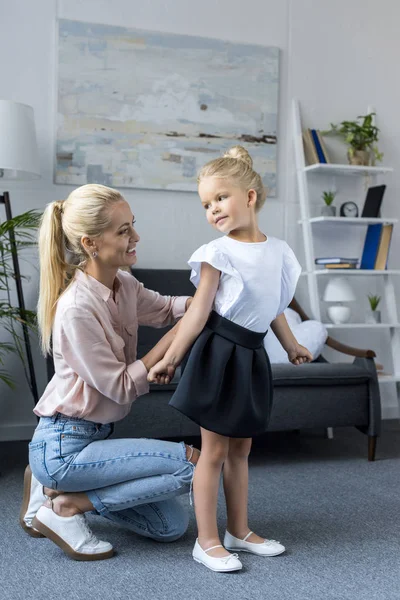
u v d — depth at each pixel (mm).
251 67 4004
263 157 4043
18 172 3510
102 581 1781
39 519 1932
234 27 4000
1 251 3285
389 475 2939
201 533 1908
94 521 2273
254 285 1856
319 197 4195
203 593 1712
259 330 1909
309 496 2611
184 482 1914
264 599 1681
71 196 1904
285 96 4117
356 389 3180
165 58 3848
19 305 3404
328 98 4215
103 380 1839
